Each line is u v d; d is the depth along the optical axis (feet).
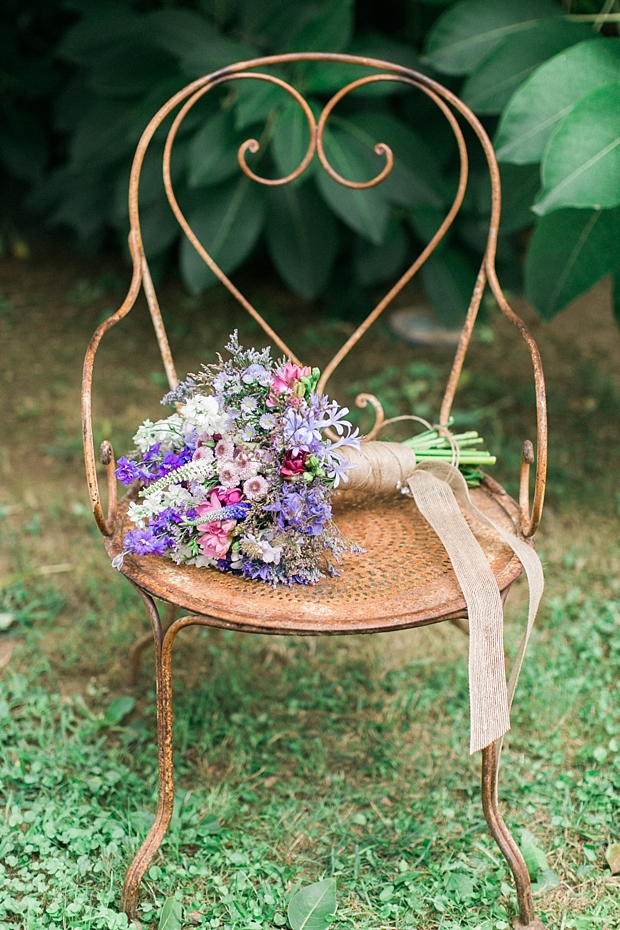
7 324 12.39
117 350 11.96
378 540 5.40
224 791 6.07
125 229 11.84
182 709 6.82
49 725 6.63
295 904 5.07
